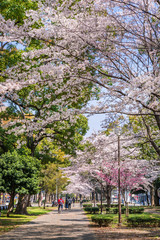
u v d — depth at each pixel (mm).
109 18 8547
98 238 11219
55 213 31281
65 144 23656
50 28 8039
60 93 11383
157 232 13227
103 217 16172
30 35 8055
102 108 9781
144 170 20766
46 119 10773
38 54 9117
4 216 23109
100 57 10055
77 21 8344
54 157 31969
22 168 21922
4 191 21156
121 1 8148
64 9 8336
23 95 16594
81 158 12062
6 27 7754
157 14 8664
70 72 9445
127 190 23344
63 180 47562
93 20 8422
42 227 15484
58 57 9344
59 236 11766
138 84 7250
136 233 12891
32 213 29062
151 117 12312
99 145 11445
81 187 36344
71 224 17453
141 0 8898
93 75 10320
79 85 10492
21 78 9328
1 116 23297
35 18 7980
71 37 8656
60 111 11055
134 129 13547
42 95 12445
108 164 19328
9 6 15398
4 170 20734
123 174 20922
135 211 25938
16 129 10875
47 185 46562
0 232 12953
